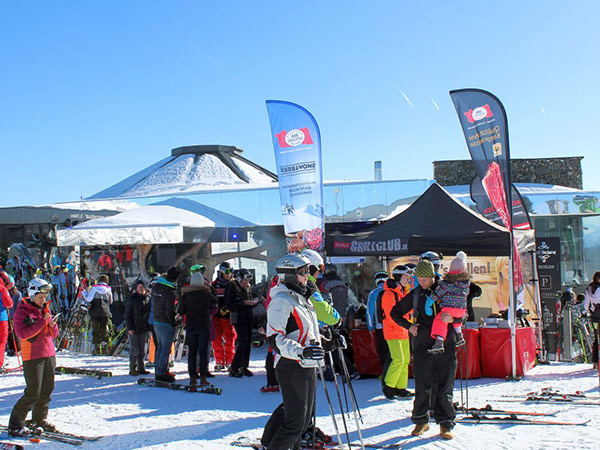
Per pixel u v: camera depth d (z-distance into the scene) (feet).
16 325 20.67
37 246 55.26
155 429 21.56
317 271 22.48
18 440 20.15
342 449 17.12
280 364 15.69
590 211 56.85
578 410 23.07
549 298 45.14
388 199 51.31
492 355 31.45
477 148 32.68
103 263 49.93
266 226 51.85
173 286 31.14
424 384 19.89
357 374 32.19
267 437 16.60
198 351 30.50
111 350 44.09
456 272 19.54
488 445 18.52
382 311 26.35
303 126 37.60
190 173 83.97
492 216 37.86
